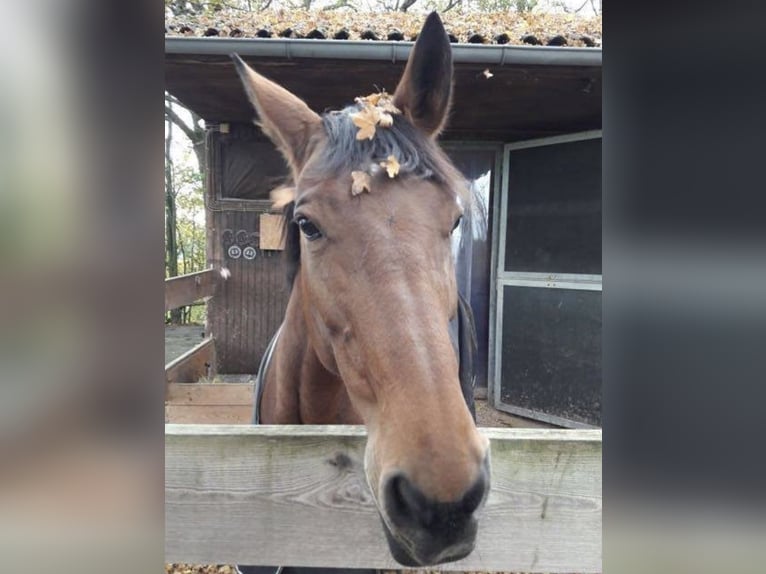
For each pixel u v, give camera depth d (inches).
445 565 44.4
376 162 47.1
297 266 64.7
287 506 43.8
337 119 52.1
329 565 44.1
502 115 185.8
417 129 52.5
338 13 191.3
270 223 204.1
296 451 43.6
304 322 64.1
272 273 210.2
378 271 43.7
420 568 39.9
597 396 179.0
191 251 553.9
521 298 201.9
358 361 45.3
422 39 55.6
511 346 206.2
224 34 140.5
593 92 157.4
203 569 107.5
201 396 156.3
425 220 46.0
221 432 43.6
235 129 204.2
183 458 43.6
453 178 51.1
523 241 201.5
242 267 210.1
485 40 139.8
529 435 44.3
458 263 210.8
